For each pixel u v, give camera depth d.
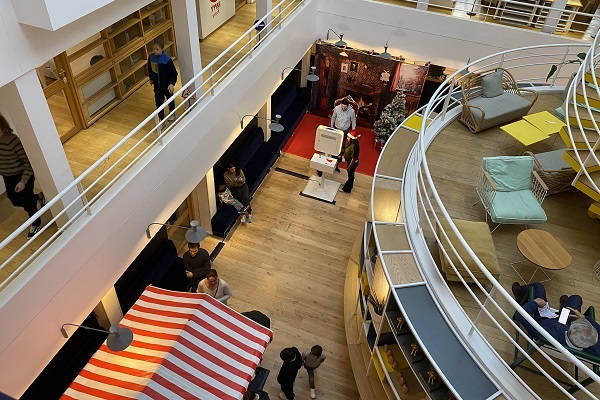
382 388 5.77
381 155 6.19
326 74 10.81
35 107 4.06
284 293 7.51
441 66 9.93
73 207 4.74
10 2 3.57
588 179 5.10
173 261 7.50
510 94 7.12
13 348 4.11
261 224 8.67
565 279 4.91
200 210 8.02
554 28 8.73
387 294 4.70
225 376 4.53
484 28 9.10
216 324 4.92
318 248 8.31
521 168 5.62
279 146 10.05
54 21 3.68
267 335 5.04
